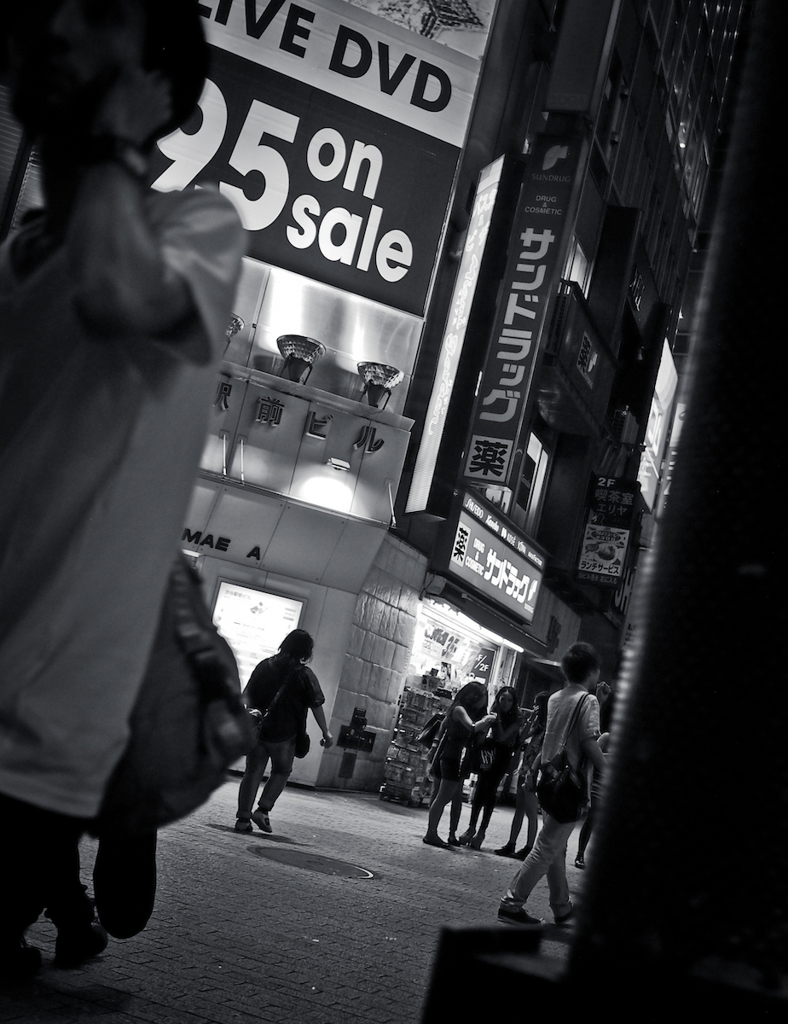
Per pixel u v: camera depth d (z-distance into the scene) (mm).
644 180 28641
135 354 1271
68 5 1189
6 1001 3234
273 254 15719
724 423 1035
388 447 15500
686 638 996
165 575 1312
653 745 985
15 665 1220
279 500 14852
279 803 12195
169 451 1296
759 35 1152
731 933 919
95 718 1240
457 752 11727
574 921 1007
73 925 3709
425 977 4938
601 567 24797
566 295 19484
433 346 17391
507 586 21594
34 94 1199
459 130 16828
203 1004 3699
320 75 16109
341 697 16016
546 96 19625
